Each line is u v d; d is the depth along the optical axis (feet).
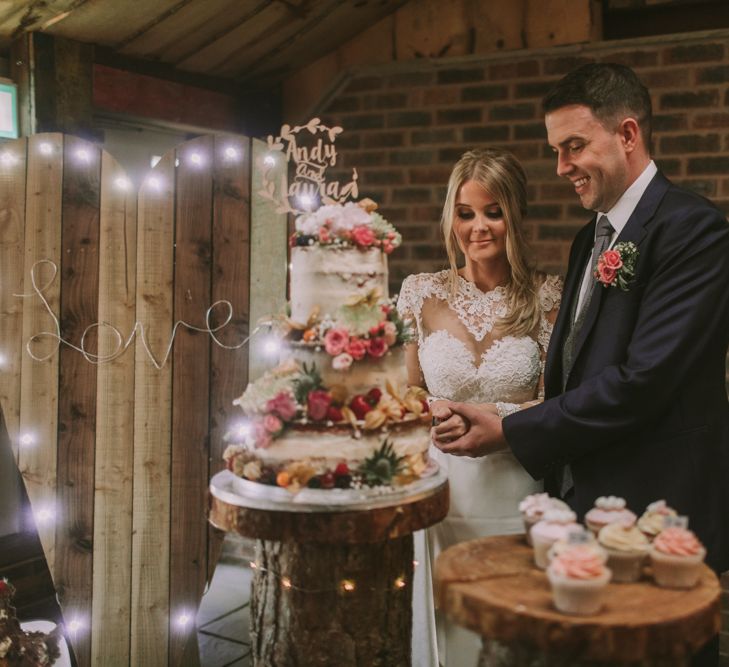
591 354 8.02
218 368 10.34
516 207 9.11
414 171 13.78
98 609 10.02
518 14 13.07
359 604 7.41
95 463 9.96
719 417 7.87
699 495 7.67
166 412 10.14
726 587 12.00
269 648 7.64
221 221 10.28
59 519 9.86
